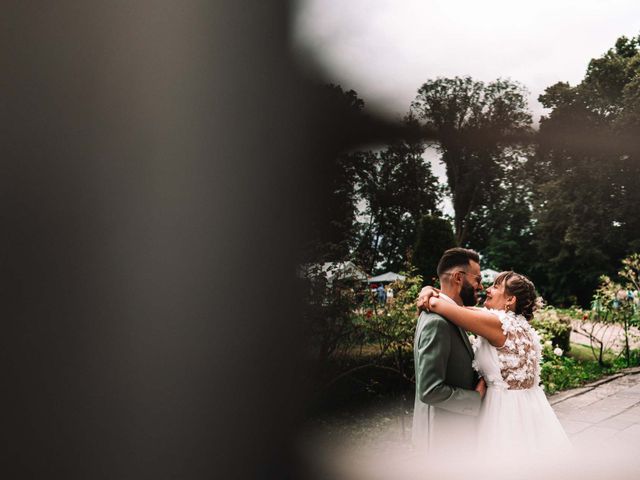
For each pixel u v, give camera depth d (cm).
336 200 396
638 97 2245
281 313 194
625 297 817
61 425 143
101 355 147
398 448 371
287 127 190
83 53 145
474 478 222
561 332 767
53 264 142
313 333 413
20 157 139
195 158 163
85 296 145
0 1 138
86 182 145
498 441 228
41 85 142
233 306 173
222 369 170
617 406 516
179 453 157
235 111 173
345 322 446
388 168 2092
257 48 177
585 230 2466
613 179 2433
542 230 2808
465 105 2783
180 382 159
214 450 164
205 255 166
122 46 150
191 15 162
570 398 556
